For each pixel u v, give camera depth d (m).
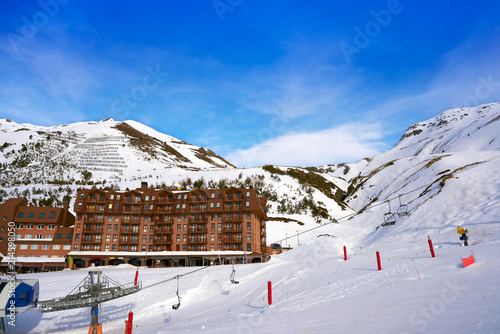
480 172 79.44
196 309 37.28
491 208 53.94
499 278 18.78
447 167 140.38
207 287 45.81
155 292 44.50
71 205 150.75
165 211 92.25
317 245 72.81
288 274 47.06
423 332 12.96
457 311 14.82
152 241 90.44
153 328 30.58
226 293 42.41
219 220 89.38
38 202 145.25
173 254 82.25
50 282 50.28
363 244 75.75
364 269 34.84
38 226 88.69
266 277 48.38
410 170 198.75
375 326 15.32
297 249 75.25
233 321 24.55
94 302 31.64
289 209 163.50
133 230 91.06
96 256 82.31
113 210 90.62
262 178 196.62
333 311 20.70
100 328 26.50
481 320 12.68
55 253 86.75
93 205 90.25
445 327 12.95
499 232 40.38
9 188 166.62
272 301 31.05
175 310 38.53
